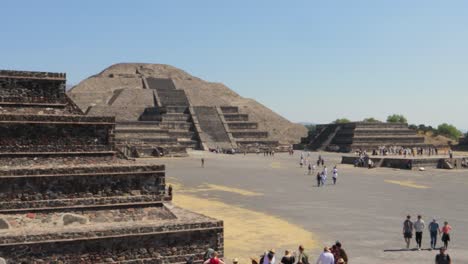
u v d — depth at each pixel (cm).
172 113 17912
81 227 2883
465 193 6638
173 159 12450
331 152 16738
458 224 4547
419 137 17275
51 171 3003
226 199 5928
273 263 2633
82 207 3056
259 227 4322
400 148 15275
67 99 3497
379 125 17150
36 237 2675
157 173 3269
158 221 3077
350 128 17112
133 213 3148
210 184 7350
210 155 14375
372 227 4366
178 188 6856
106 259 2823
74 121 3297
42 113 3372
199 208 5262
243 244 3712
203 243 3028
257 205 5519
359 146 16362
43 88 3419
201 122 18112
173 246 2962
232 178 8169
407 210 5253
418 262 3244
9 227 2816
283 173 9125
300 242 3788
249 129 18725
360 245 3709
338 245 2775
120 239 2855
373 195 6391
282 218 4766
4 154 3106
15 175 2916
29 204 2944
